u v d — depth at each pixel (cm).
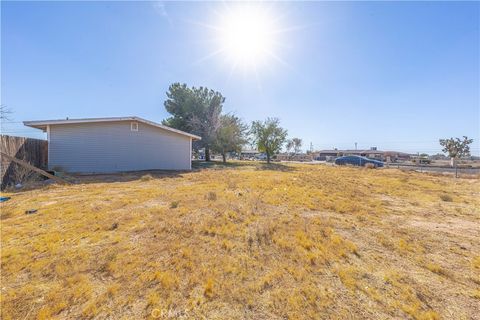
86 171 1177
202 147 2389
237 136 2347
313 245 297
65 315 169
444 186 860
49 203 498
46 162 1092
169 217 398
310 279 221
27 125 1064
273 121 2467
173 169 1425
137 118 1268
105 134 1223
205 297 192
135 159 1305
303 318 170
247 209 455
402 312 178
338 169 1645
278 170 1482
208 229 342
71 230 337
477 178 1141
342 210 480
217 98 2366
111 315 170
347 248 291
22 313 170
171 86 2308
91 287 202
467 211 494
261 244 298
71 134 1146
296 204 518
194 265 241
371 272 238
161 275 219
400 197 643
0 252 262
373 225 391
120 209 454
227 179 912
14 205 474
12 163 748
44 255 259
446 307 186
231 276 223
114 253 265
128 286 204
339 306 184
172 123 2266
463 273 240
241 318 169
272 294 197
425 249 296
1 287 200
